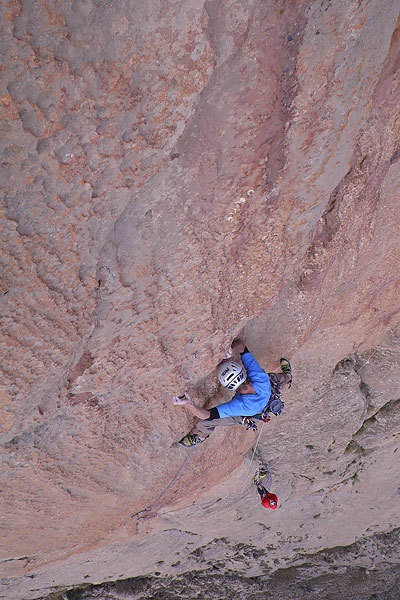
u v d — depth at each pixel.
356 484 10.10
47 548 7.39
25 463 5.38
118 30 2.87
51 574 9.12
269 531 10.57
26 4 2.66
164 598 11.62
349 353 7.22
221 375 5.34
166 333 4.79
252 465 8.27
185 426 6.04
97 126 3.14
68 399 4.84
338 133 4.01
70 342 4.23
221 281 4.62
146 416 5.69
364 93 3.85
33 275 3.64
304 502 10.14
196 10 2.97
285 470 9.12
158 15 2.90
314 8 3.22
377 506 10.71
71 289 3.89
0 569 7.78
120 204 3.61
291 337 5.96
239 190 4.00
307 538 11.24
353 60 3.58
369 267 5.66
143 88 3.11
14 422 4.59
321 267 5.13
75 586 10.30
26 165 3.12
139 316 4.47
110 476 6.21
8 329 3.85
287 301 5.48
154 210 3.79
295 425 8.11
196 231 4.10
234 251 4.45
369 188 4.69
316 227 4.80
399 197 4.97
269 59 3.35
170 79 3.15
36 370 4.24
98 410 5.20
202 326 4.89
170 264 4.21
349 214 4.82
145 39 2.95
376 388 8.06
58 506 6.33
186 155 3.57
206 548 10.49
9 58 2.76
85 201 3.46
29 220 3.37
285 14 3.19
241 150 3.74
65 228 3.52
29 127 2.99
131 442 5.87
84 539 7.54
